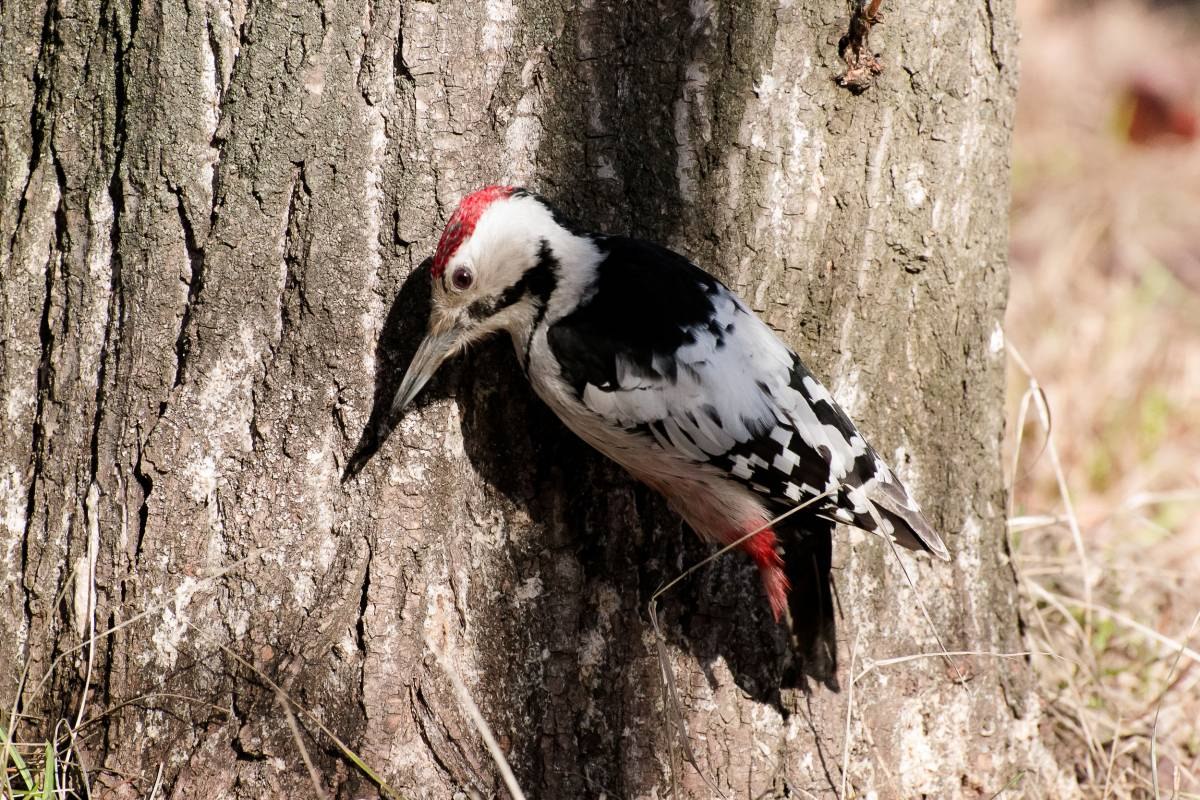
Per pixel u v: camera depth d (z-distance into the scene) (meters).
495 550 7.04
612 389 6.71
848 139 7.00
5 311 6.88
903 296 7.34
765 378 6.76
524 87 6.73
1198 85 18.20
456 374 6.94
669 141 6.85
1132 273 14.41
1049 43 19.72
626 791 7.21
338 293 6.69
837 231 7.09
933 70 7.06
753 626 7.36
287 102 6.49
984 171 7.45
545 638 7.11
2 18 6.71
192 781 6.85
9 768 6.88
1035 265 14.55
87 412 6.84
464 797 7.00
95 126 6.67
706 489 7.05
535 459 7.09
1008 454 11.30
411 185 6.66
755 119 6.85
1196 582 10.04
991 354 7.79
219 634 6.86
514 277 6.70
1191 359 12.91
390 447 6.84
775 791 7.41
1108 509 10.99
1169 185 16.20
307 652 6.84
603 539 7.20
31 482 6.96
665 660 6.96
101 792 6.88
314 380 6.75
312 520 6.84
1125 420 11.91
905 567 7.54
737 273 7.03
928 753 7.73
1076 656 8.90
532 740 7.10
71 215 6.75
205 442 6.76
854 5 6.79
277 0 6.42
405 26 6.49
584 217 6.91
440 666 6.94
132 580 6.85
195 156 6.56
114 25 6.55
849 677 7.42
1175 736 8.59
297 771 6.85
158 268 6.66
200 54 6.48
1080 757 8.38
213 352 6.70
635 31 6.73
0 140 6.82
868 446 7.00
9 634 7.03
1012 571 8.16
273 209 6.59
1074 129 17.88
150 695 6.87
